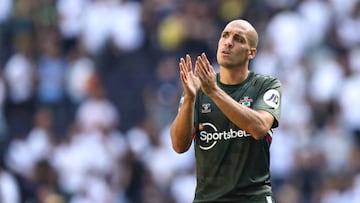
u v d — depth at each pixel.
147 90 46.78
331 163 41.72
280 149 41.69
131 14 49.69
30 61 47.91
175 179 40.84
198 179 20.27
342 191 39.94
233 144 19.94
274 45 46.72
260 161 20.02
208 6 50.50
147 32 49.53
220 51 20.11
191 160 41.31
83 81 46.44
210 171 20.06
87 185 40.69
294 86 44.50
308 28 48.38
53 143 42.62
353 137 43.38
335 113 43.81
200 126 20.08
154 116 45.16
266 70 45.69
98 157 42.16
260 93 20.14
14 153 42.62
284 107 43.31
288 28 47.22
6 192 36.50
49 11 51.25
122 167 41.56
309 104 43.81
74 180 41.25
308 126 42.94
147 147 42.16
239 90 20.22
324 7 49.06
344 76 45.00
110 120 45.00
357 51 47.50
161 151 41.59
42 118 43.19
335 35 48.22
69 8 50.56
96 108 44.47
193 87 19.34
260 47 47.81
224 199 19.98
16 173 37.78
